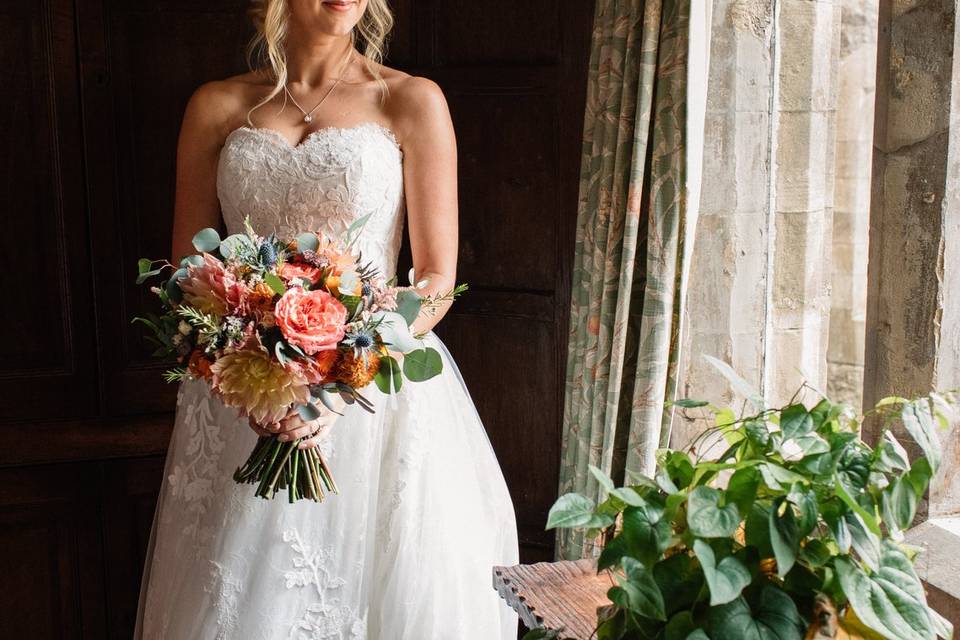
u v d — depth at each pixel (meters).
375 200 2.28
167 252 3.11
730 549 1.37
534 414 3.10
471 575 2.29
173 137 3.06
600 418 2.54
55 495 3.10
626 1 2.43
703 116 2.35
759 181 2.52
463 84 3.03
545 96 2.93
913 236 2.11
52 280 3.02
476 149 3.05
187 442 2.27
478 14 2.99
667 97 2.35
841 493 1.33
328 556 2.15
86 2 2.94
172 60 3.03
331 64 2.39
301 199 2.25
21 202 2.97
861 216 3.83
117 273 3.07
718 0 2.46
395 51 3.07
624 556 1.39
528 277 3.04
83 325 3.06
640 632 1.39
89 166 3.00
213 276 1.86
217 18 3.04
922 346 2.11
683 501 1.43
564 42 2.89
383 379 1.92
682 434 2.63
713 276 2.57
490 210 3.07
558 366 3.03
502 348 3.12
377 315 1.92
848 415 1.49
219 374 1.82
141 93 3.02
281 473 2.02
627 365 2.52
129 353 3.11
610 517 1.41
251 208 2.29
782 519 1.35
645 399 2.42
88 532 3.15
